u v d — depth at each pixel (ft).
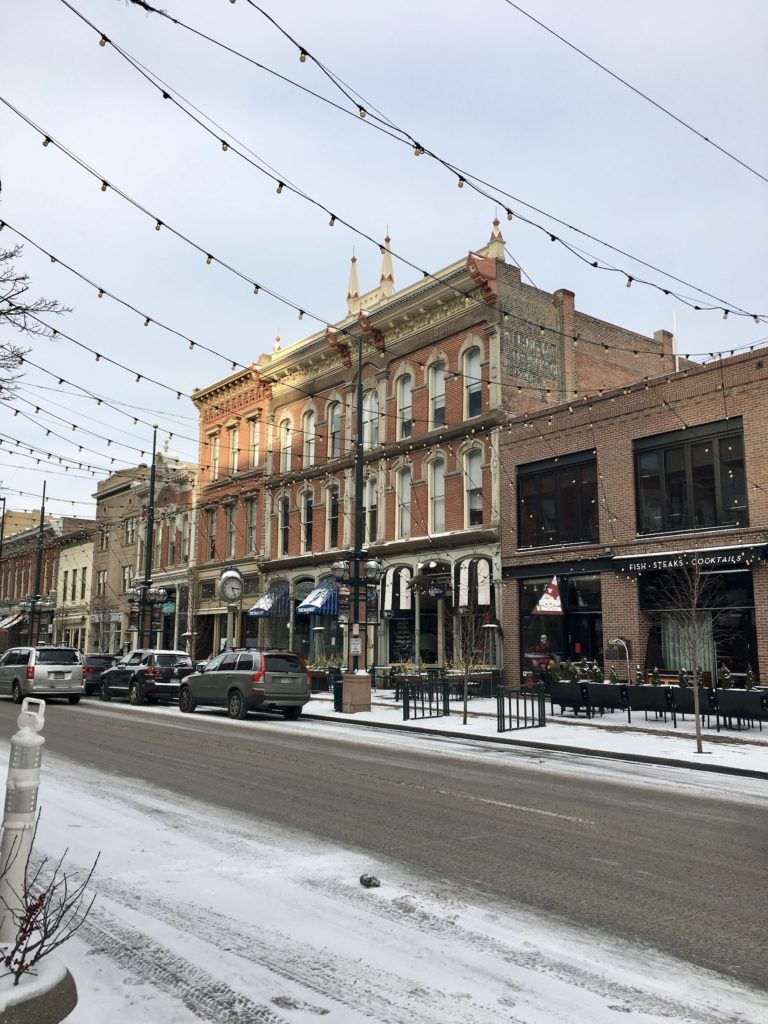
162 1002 13.75
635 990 14.38
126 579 163.53
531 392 92.27
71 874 20.77
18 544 216.33
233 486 135.54
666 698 57.52
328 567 112.27
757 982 14.75
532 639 83.41
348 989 14.38
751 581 65.31
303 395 121.60
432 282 96.73
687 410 70.85
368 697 70.69
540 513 83.97
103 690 88.53
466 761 43.55
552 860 23.02
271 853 23.17
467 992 14.28
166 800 30.27
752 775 39.65
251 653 68.03
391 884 20.44
